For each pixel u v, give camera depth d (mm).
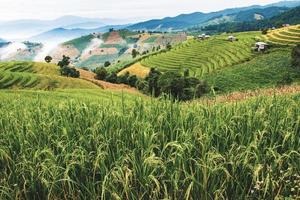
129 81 158750
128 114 7168
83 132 6578
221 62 199375
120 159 5711
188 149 5598
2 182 6113
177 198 5656
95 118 7047
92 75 179750
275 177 5973
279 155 5848
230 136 6426
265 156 6098
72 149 6066
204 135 5941
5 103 9898
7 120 7625
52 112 7984
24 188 5715
